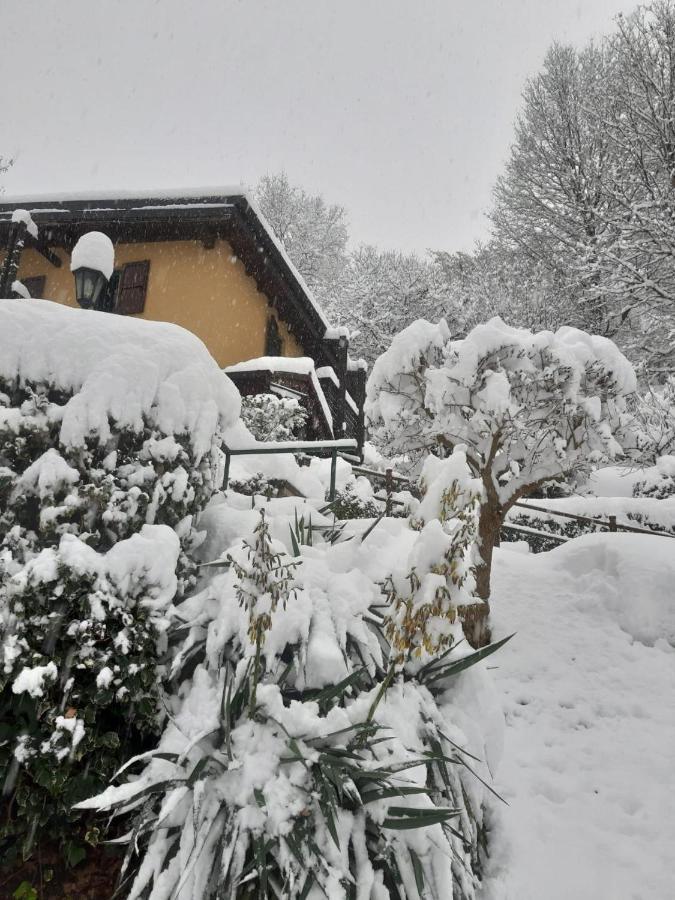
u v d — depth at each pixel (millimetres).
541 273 21906
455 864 2277
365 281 30875
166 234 12266
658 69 16203
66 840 2414
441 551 2281
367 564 3299
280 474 7137
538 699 4660
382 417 6277
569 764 3910
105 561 2611
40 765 2324
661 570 5859
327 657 2574
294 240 32562
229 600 2730
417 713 2617
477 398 5434
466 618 5316
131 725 2629
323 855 2023
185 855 2045
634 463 13656
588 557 6477
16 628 2430
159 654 2691
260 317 13594
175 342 3289
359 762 2229
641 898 2814
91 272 5863
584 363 5500
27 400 2910
